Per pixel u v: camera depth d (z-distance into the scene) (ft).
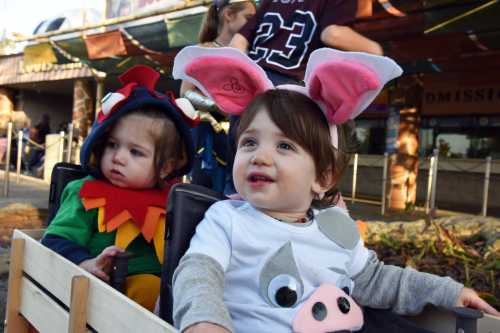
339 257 5.06
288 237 4.74
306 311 4.44
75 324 4.83
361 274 5.37
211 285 4.11
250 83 5.25
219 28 9.25
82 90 37.76
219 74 5.22
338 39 7.14
